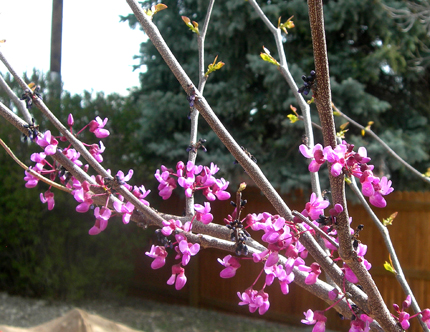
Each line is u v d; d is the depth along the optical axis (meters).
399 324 1.01
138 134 6.10
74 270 6.25
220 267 6.56
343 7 5.07
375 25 5.33
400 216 5.12
